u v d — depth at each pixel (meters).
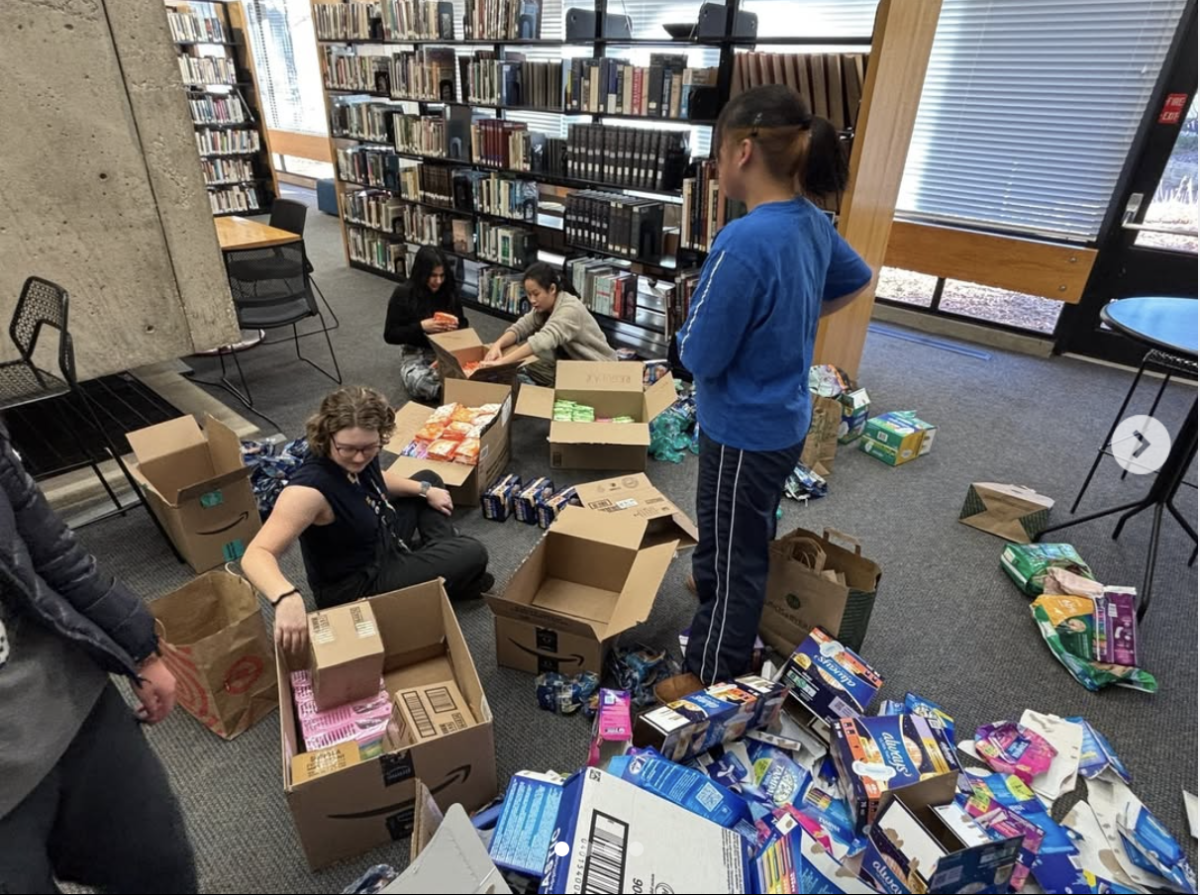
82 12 2.37
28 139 2.39
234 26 6.90
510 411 2.81
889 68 2.62
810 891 1.08
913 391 3.71
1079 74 3.70
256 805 1.48
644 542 2.27
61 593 0.87
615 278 3.89
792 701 1.67
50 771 0.84
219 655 1.53
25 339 2.32
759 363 1.41
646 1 4.61
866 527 2.54
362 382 3.64
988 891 1.17
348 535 1.71
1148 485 2.83
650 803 1.13
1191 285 3.69
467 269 5.38
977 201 4.24
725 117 1.35
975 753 1.60
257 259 3.33
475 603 2.08
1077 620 1.90
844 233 2.85
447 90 4.47
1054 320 4.25
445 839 0.95
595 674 1.74
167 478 2.24
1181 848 1.43
